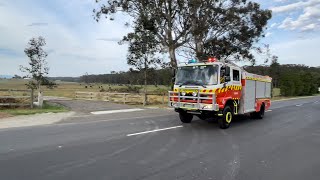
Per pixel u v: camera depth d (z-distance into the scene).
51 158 7.63
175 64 30.61
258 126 14.38
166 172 6.63
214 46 31.55
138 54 30.39
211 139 10.71
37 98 21.88
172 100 13.64
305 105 30.75
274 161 7.79
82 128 12.69
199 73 13.10
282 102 36.84
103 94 29.73
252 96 16.16
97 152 8.34
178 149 8.95
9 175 6.25
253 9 31.88
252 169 7.02
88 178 6.11
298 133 12.40
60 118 16.08
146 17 28.75
